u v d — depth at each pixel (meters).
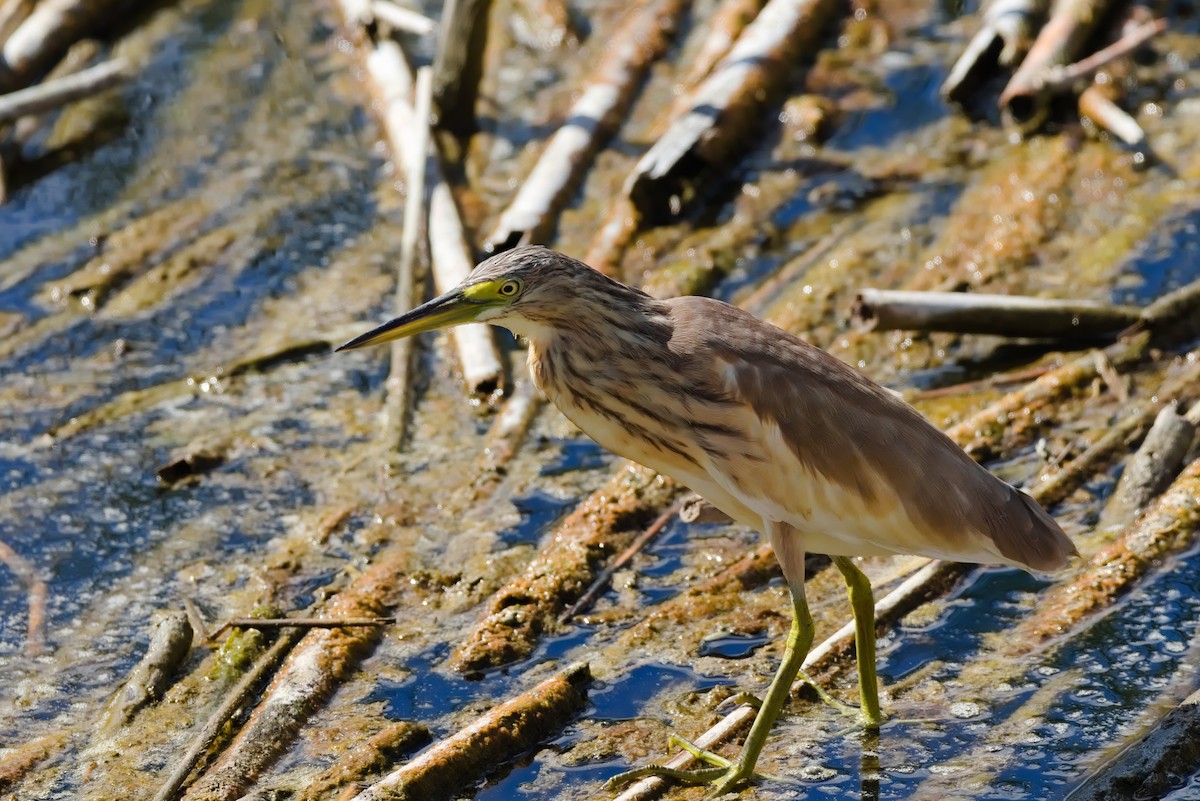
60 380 12.58
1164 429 10.48
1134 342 12.01
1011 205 14.05
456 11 15.57
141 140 16.14
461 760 8.12
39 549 10.57
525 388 11.98
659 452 8.59
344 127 16.25
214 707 8.92
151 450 11.64
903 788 8.02
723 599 9.67
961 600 9.57
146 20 18.17
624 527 10.37
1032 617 9.34
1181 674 8.73
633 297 8.49
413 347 12.70
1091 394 11.44
